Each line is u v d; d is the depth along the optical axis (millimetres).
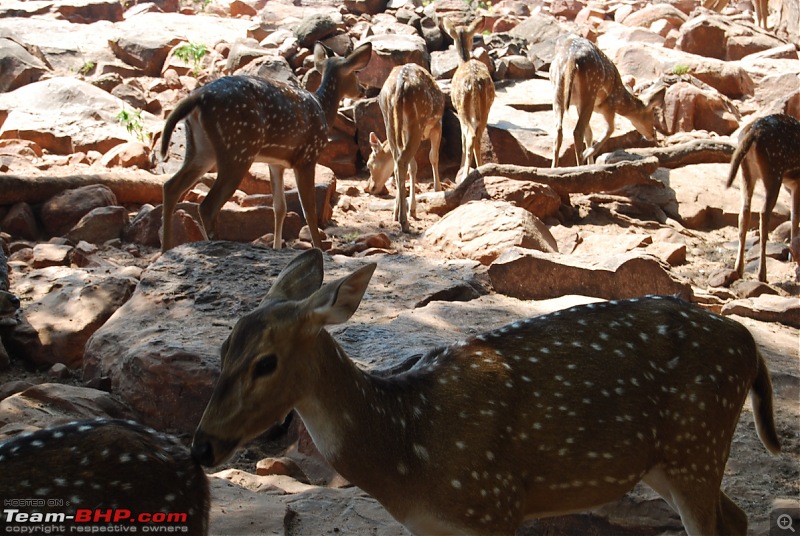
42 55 15141
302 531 4242
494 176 11711
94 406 5660
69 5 17656
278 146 9125
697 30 18375
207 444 3004
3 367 6824
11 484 2801
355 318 6848
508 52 16359
